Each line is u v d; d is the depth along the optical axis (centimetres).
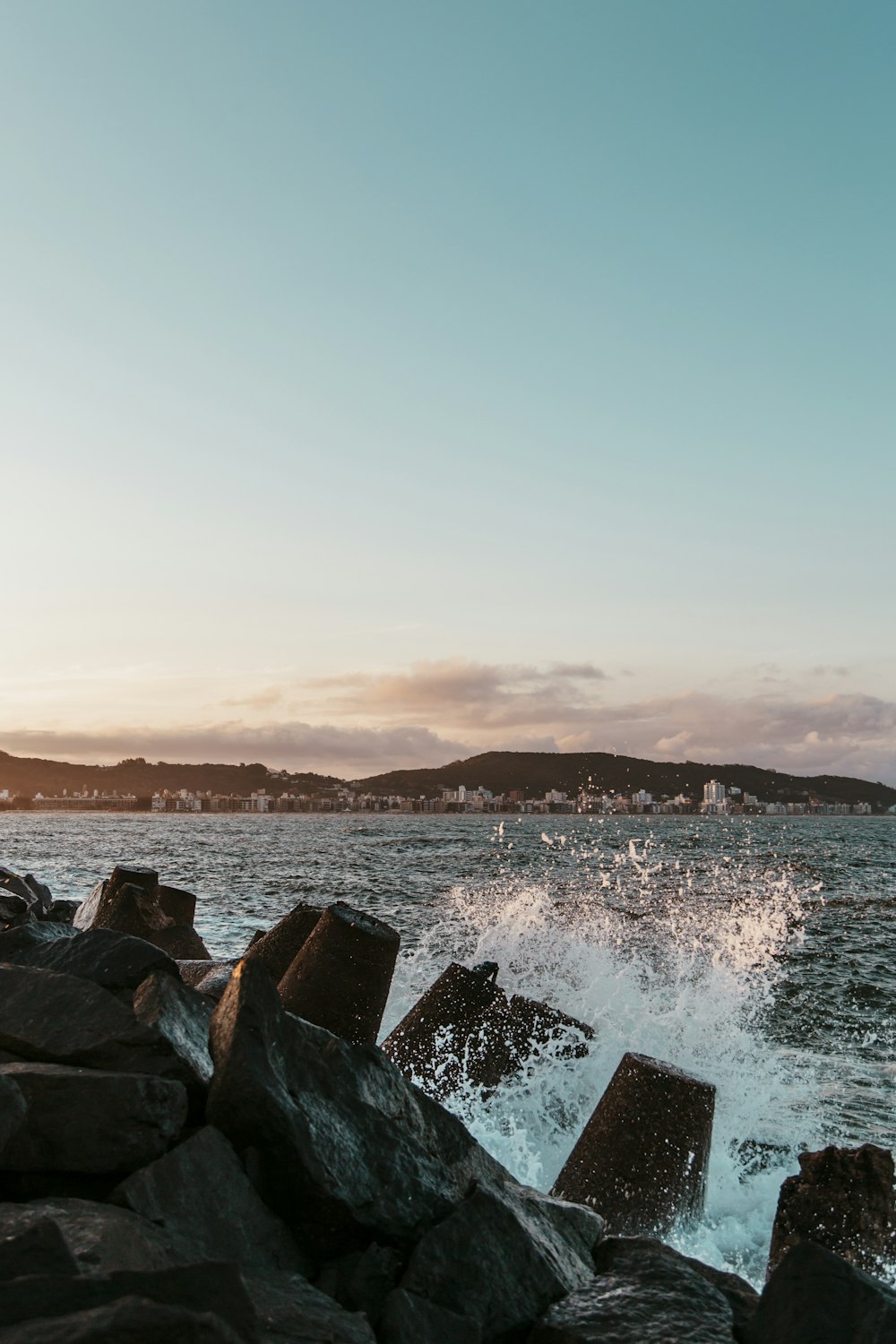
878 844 9281
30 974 605
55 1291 337
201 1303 351
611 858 6194
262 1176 498
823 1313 442
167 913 1571
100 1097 479
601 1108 813
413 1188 520
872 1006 1758
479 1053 1009
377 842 9131
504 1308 473
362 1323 421
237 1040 521
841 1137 1038
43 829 13788
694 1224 772
